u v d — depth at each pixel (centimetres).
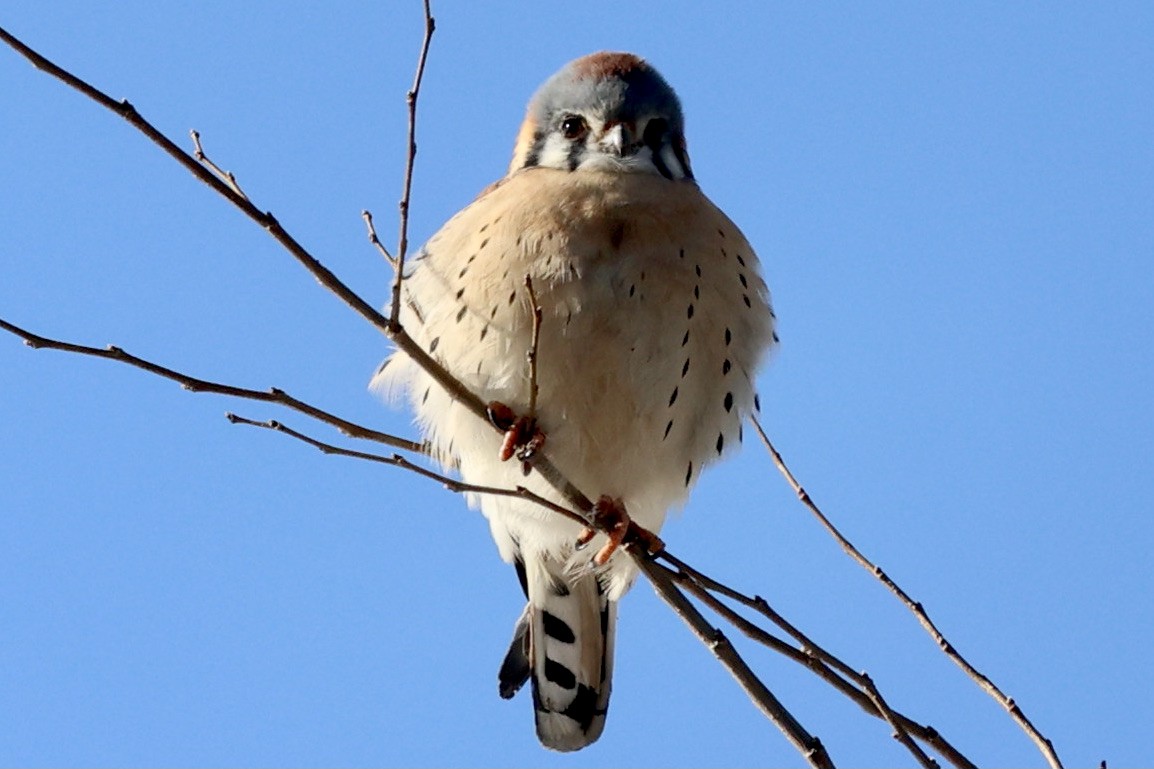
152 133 797
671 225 1102
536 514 1176
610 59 1221
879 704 873
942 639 886
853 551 925
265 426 909
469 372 1088
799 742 870
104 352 865
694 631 901
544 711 1269
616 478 1137
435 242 1143
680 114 1213
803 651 896
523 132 1241
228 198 817
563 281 1070
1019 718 851
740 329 1138
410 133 853
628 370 1086
